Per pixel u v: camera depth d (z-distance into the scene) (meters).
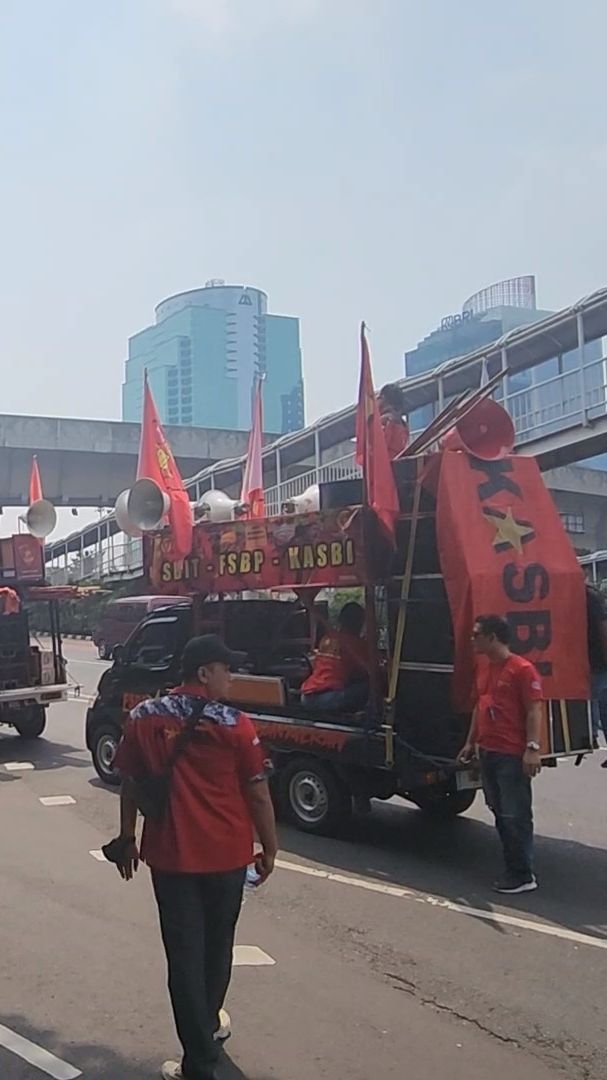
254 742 4.10
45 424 39.50
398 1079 4.18
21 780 11.41
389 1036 4.60
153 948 5.81
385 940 5.92
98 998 5.09
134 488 9.95
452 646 7.52
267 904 6.63
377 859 7.75
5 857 7.96
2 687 13.99
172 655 10.24
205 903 4.05
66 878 7.32
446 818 9.14
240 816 4.07
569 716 7.66
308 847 8.11
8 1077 4.24
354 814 9.28
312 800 8.54
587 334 23.56
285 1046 4.49
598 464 45.53
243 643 9.92
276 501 33.72
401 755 7.67
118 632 30.05
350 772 8.28
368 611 7.94
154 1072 4.27
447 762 7.50
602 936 5.99
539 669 7.53
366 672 8.45
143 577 10.38
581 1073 4.24
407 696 7.79
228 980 4.16
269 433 45.38
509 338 24.50
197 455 43.41
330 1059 4.36
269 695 8.90
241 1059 4.36
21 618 14.24
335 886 7.04
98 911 6.52
